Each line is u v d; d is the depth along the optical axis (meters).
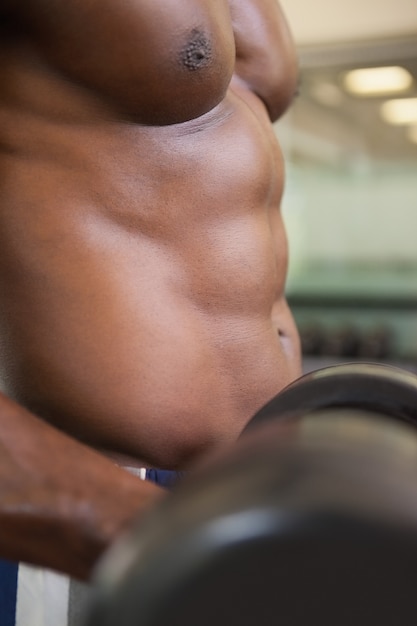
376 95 3.23
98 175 0.56
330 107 3.29
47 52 0.55
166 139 0.58
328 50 3.19
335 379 0.44
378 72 3.18
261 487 0.19
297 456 0.21
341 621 0.20
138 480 0.33
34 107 0.56
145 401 0.56
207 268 0.59
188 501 0.20
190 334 0.58
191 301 0.59
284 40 0.73
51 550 0.30
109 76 0.53
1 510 0.30
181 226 0.58
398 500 0.19
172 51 0.53
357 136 3.30
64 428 0.57
